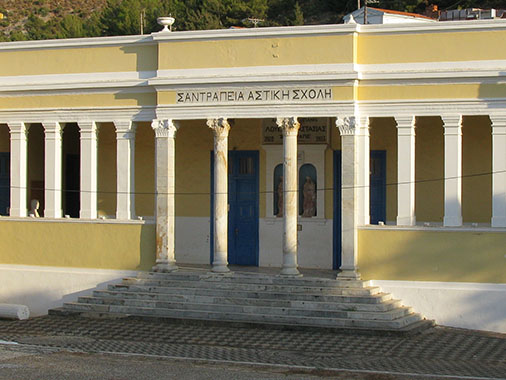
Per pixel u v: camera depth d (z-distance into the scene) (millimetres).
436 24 19219
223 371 14117
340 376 13859
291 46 19891
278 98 19859
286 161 19859
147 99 21016
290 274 19844
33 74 22016
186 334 17703
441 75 18969
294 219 19969
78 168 25562
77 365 14445
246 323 18312
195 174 23328
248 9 56125
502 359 15633
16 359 14922
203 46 20469
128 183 21250
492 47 19016
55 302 21469
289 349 16281
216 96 20266
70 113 21609
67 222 21516
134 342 16922
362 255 19531
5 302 21922
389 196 21734
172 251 20828
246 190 22984
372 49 19641
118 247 21094
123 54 21281
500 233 18672
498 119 18797
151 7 60188
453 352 16203
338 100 19469
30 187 24500
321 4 58719
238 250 23000
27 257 21875
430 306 19016
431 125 21156
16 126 22047
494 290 18625
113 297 20203
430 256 19078
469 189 20766
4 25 84625
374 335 17562
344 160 19469
